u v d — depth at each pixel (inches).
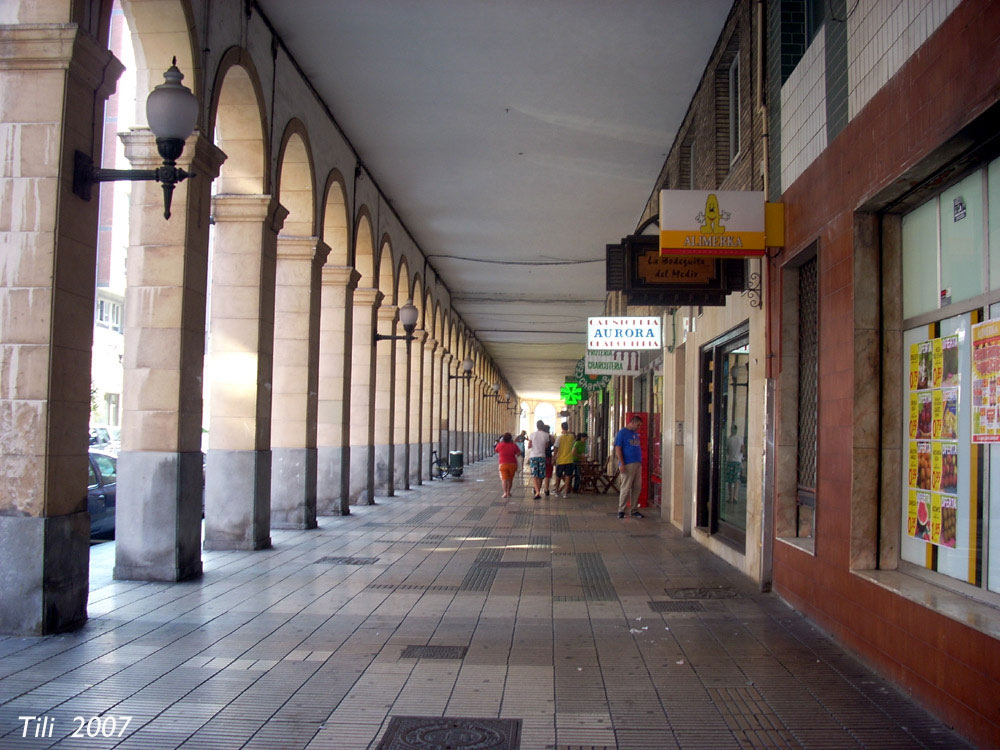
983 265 190.2
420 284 939.3
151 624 262.8
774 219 318.3
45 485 248.7
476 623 268.5
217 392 431.8
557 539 488.1
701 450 486.0
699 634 255.4
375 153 621.0
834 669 218.2
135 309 339.9
